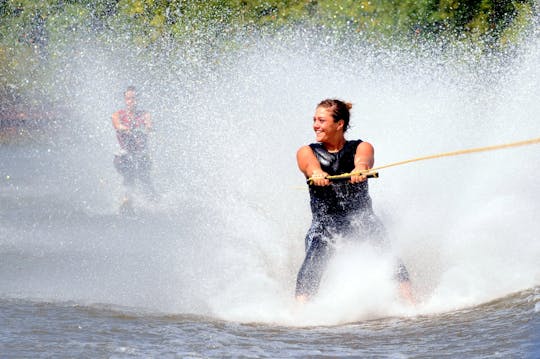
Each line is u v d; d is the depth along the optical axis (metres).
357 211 21.95
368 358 16.17
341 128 22.08
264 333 18.48
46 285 24.30
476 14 65.56
